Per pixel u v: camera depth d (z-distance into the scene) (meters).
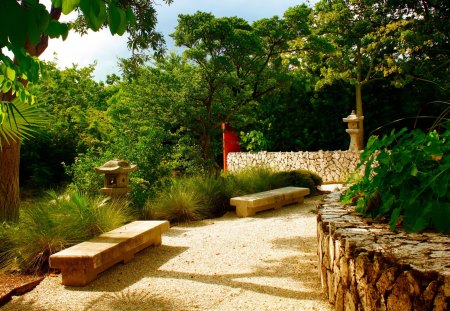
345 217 3.37
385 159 3.11
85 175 8.52
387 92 17.39
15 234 5.08
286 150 17.52
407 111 16.84
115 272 4.53
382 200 3.13
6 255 4.95
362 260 2.38
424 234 2.70
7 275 4.59
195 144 11.02
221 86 10.85
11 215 6.11
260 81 12.17
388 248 2.40
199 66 10.91
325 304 3.34
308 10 11.54
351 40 16.95
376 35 16.14
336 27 17.08
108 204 6.48
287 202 8.86
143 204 7.87
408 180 2.97
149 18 8.15
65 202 5.99
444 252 2.28
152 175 8.86
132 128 9.95
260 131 17.11
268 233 6.25
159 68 11.09
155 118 10.50
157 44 8.55
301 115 17.25
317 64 16.91
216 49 10.76
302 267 4.47
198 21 10.68
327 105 17.30
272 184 10.00
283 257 4.91
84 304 3.64
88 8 1.79
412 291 2.03
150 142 9.17
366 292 2.37
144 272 4.51
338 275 2.85
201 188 8.57
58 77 16.81
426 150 2.89
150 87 10.59
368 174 3.39
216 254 5.16
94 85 19.42
